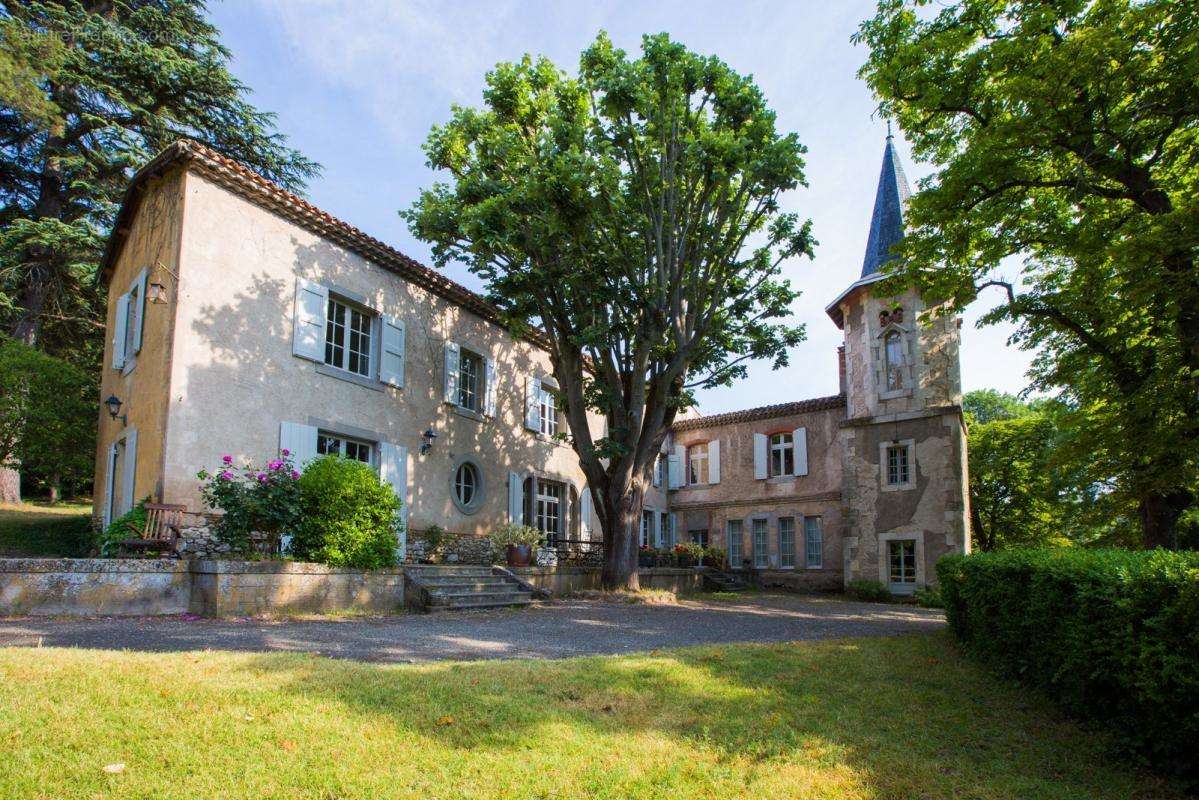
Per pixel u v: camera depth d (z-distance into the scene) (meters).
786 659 6.44
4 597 6.82
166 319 9.87
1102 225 9.42
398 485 12.84
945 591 8.15
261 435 10.50
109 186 18.34
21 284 17.62
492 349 16.14
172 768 3.26
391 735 3.84
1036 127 8.43
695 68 11.95
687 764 3.81
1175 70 7.81
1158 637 3.81
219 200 10.38
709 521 23.16
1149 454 9.62
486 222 11.38
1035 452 22.95
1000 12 9.38
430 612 9.67
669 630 8.77
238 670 4.74
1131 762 4.02
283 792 3.14
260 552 9.05
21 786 2.97
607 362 13.16
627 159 12.13
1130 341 10.63
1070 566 4.84
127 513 9.48
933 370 18.06
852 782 3.70
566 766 3.66
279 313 11.02
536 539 14.52
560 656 6.50
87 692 3.97
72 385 13.18
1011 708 5.05
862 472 18.66
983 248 10.34
